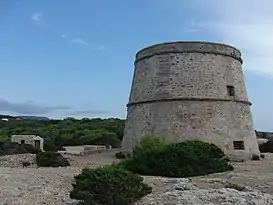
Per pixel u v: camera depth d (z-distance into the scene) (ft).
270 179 65.82
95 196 46.09
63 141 211.20
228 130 103.50
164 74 106.52
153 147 79.10
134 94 115.55
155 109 104.99
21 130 241.96
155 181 61.67
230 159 100.32
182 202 47.37
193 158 74.28
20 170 77.05
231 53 112.78
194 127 100.53
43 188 57.31
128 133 114.62
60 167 88.02
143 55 114.32
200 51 107.24
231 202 47.34
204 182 61.98
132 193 47.39
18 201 49.03
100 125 266.98
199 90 103.91
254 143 112.16
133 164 75.72
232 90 109.50
